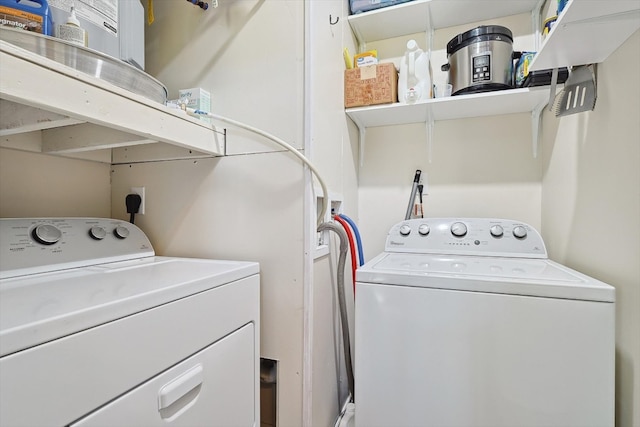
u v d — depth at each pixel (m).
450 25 1.78
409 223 1.60
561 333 0.85
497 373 0.90
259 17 1.13
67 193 1.16
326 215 1.21
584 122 1.12
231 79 1.16
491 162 1.74
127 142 0.91
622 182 0.88
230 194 1.14
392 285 1.01
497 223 1.48
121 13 1.02
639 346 0.81
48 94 0.58
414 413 0.98
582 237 1.14
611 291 0.81
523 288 0.89
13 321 0.43
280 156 1.08
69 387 0.46
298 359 1.06
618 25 0.81
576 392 0.83
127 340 0.55
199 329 0.71
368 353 1.03
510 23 1.69
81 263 0.90
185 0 1.24
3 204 0.98
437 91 1.80
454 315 0.95
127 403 0.54
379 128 1.94
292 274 1.07
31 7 0.74
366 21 1.73
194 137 0.99
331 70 1.38
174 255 1.21
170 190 1.22
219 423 0.77
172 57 1.25
